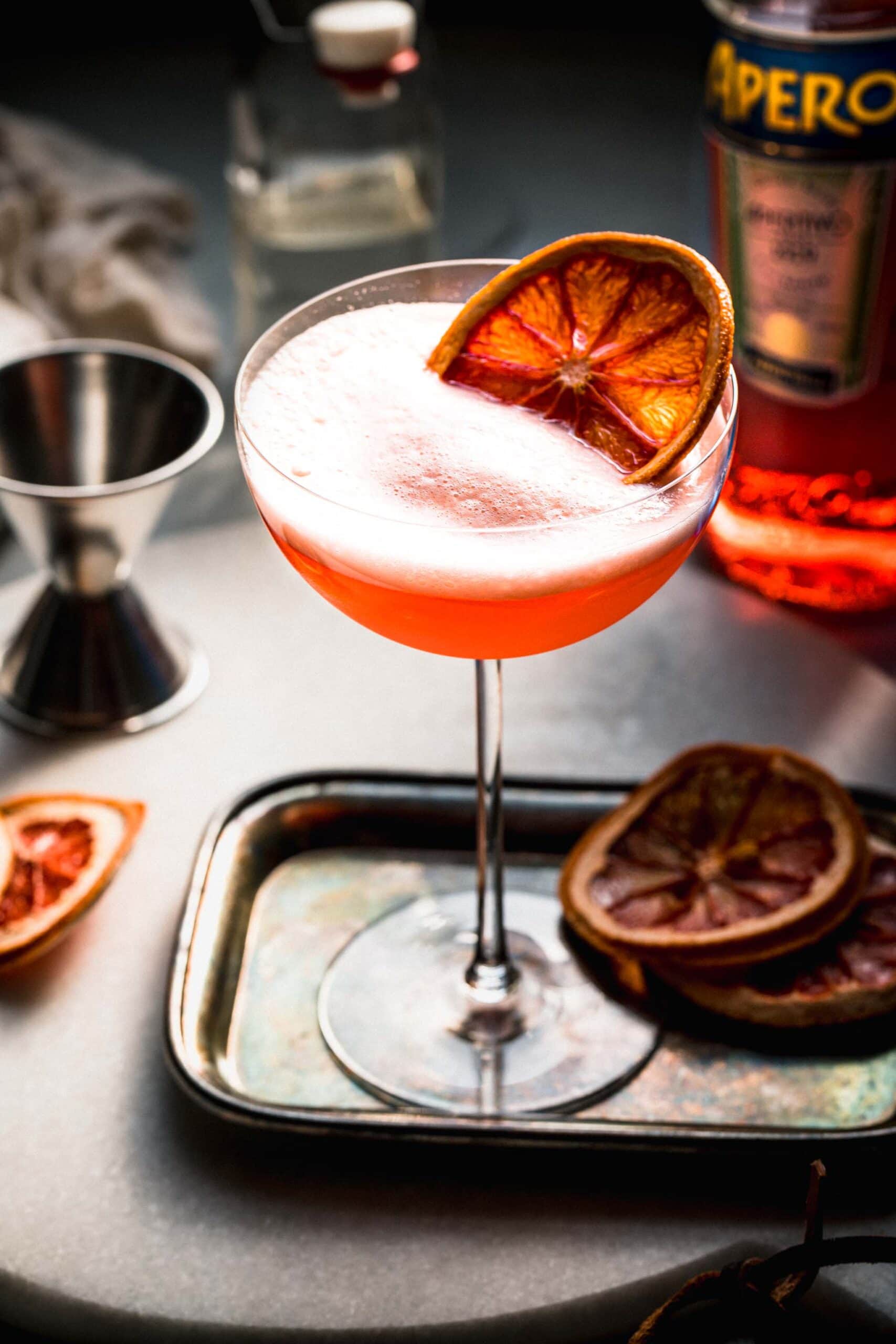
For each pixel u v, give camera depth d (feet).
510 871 1.94
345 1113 1.68
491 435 1.62
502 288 1.64
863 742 2.06
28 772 2.04
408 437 1.62
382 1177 1.69
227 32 4.06
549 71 3.88
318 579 1.64
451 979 1.84
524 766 2.03
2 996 1.82
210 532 2.38
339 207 2.83
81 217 2.86
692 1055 1.77
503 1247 1.64
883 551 2.34
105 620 2.10
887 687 2.14
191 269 2.96
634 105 3.68
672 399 1.58
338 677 2.15
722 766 1.88
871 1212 1.66
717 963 1.77
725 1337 1.59
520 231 3.06
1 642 2.22
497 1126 1.67
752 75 2.15
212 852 1.89
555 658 2.18
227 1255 1.64
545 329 1.63
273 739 2.07
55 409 2.13
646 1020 1.80
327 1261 1.63
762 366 2.28
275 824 1.94
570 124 3.59
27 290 2.73
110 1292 1.62
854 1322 1.60
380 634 1.70
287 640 2.21
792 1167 1.68
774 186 2.17
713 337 1.55
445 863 1.95
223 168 3.37
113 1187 1.69
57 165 2.96
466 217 3.11
